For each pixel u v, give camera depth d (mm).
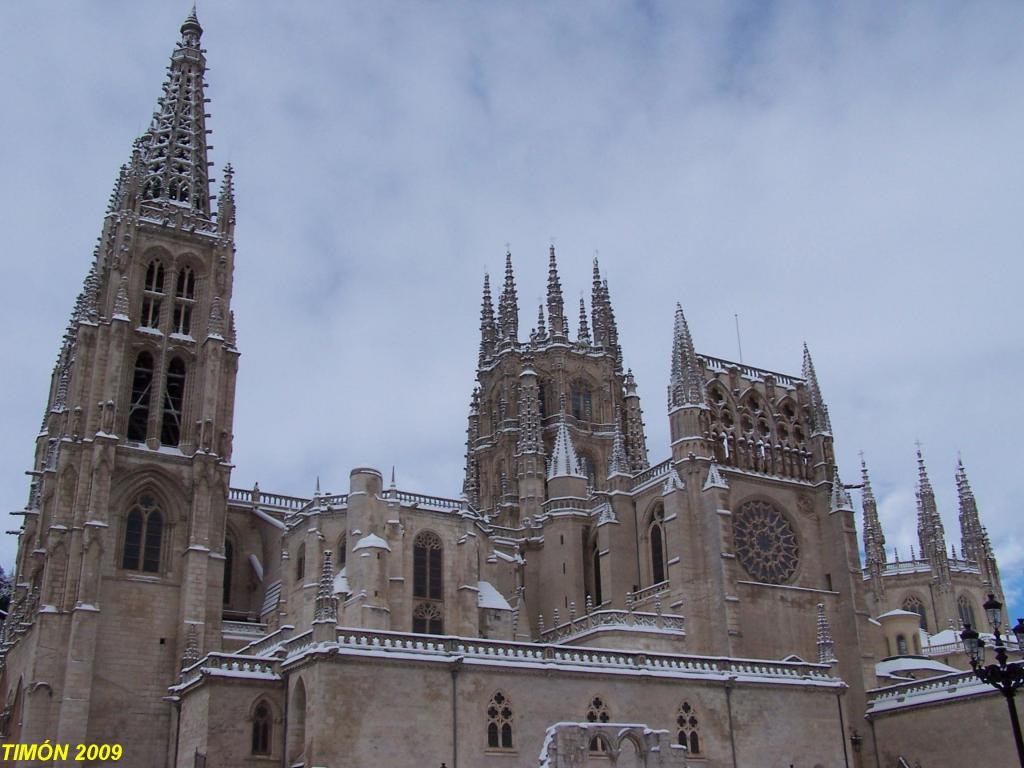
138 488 91688
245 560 104125
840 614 95438
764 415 102812
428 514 96375
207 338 99188
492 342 148375
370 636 63844
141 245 101812
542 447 129500
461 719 63438
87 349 95000
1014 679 41031
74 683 80875
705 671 74812
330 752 58844
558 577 106750
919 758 82500
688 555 91438
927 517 135125
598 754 65000
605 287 149000
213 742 62875
